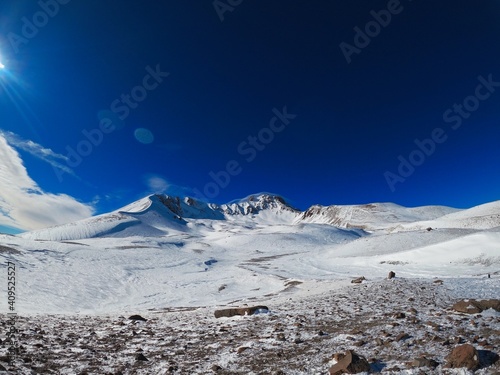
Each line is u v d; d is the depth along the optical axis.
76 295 31.61
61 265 44.19
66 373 7.04
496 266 32.28
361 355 7.25
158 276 47.00
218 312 15.69
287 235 138.00
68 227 147.38
